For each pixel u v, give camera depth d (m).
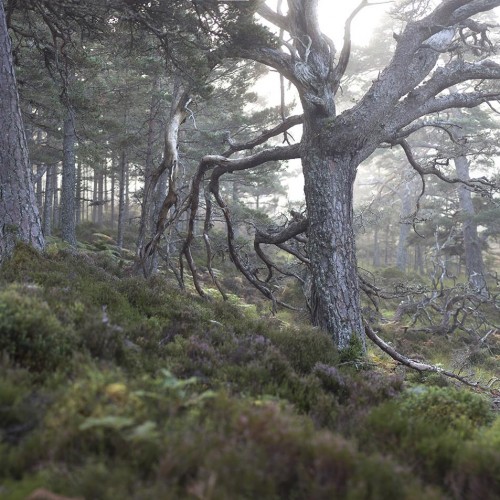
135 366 5.20
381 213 34.62
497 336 21.22
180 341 6.45
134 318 7.21
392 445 4.00
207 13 10.61
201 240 28.02
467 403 5.20
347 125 9.92
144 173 22.97
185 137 26.42
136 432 3.18
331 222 10.05
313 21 10.54
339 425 4.55
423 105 11.16
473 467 3.60
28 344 4.55
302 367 7.18
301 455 3.32
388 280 33.28
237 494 2.89
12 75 9.09
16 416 3.53
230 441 3.30
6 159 8.83
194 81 11.51
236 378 5.52
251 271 13.94
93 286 7.74
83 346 4.97
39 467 3.04
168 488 2.87
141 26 11.20
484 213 30.66
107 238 31.80
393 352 10.88
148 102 23.97
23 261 8.17
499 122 30.98
